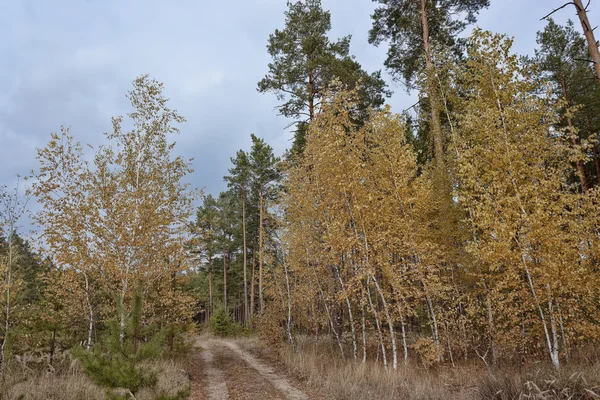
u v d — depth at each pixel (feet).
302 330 66.18
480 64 33.06
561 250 26.40
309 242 45.50
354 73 54.75
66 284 34.37
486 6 49.83
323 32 58.44
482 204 29.14
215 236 120.37
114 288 36.29
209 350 59.93
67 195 34.40
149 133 39.29
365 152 40.65
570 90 58.39
